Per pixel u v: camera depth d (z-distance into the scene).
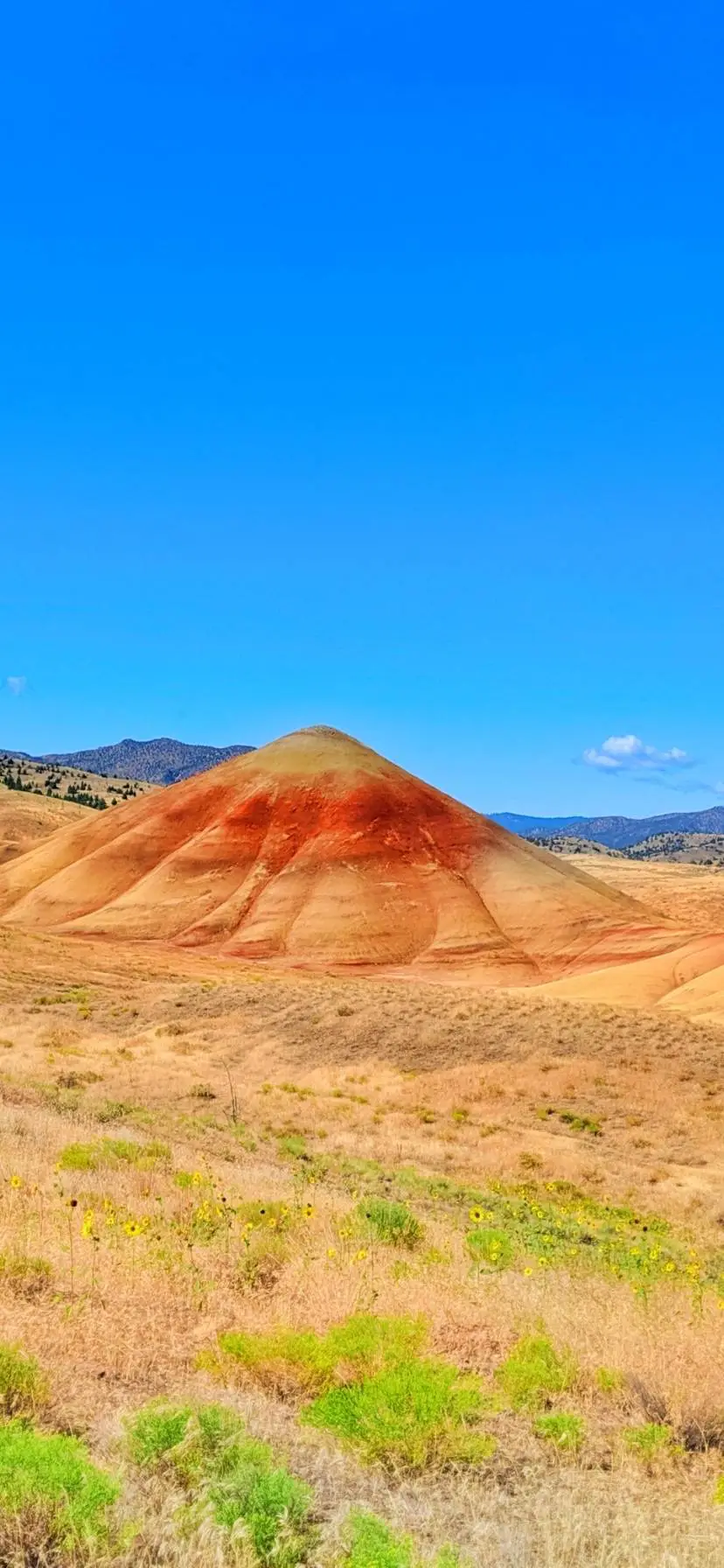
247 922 91.00
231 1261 9.93
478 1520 5.39
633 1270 13.36
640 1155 26.56
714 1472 6.36
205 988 46.72
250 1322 8.12
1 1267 8.45
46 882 100.88
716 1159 26.36
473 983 78.75
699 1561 5.15
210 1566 4.67
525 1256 12.97
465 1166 23.45
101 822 111.50
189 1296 8.61
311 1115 27.36
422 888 94.88
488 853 101.44
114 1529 4.86
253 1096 28.88
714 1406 7.16
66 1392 6.40
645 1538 5.24
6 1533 4.71
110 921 91.12
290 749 114.69
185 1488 5.34
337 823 102.00
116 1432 5.81
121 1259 9.27
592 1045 34.97
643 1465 6.35
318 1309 8.61
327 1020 38.94
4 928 64.31
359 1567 4.57
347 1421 6.20
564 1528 5.28
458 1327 8.63
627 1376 7.52
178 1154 17.67
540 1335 8.34
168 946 86.31
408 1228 12.96
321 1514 5.34
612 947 85.00
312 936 87.38
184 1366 7.14
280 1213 12.17
